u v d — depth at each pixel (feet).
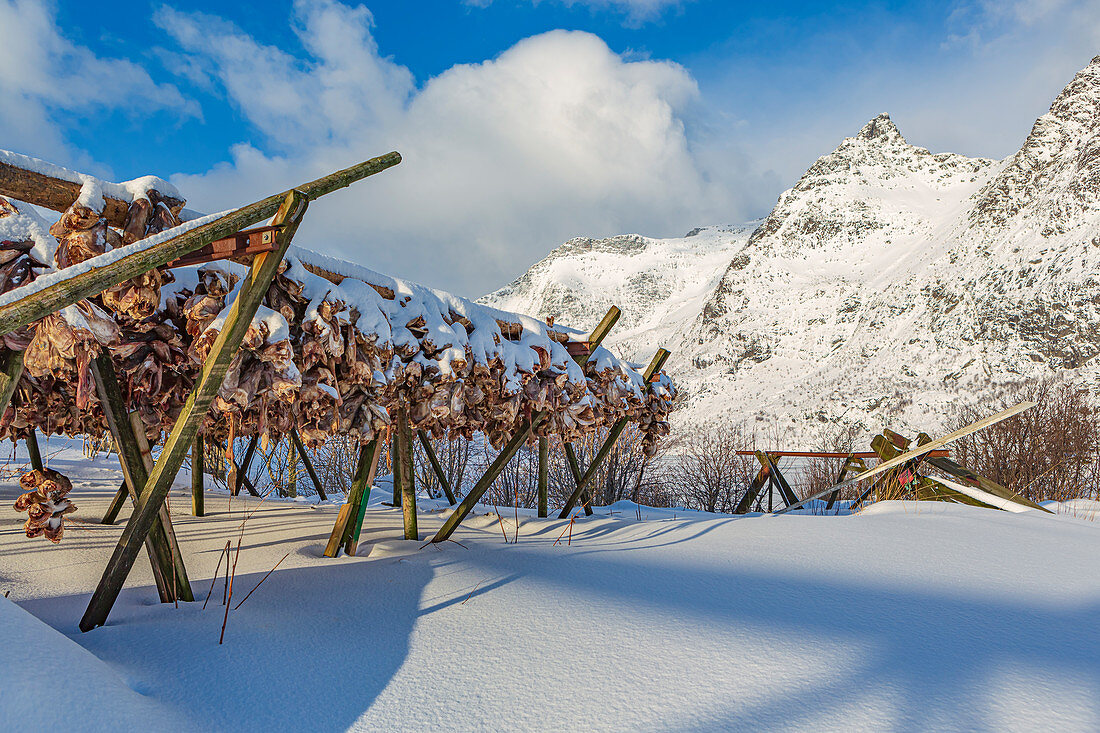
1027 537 12.11
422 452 32.30
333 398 8.42
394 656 5.87
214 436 15.64
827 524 13.20
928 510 16.03
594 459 16.93
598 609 7.25
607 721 4.76
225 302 7.37
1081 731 4.60
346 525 9.93
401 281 10.79
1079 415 35.24
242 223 6.03
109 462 28.40
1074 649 6.20
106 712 4.12
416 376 10.34
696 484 35.99
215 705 4.79
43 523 7.45
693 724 4.71
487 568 9.11
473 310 12.27
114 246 6.55
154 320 8.05
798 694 5.19
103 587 6.11
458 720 4.76
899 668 5.69
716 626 6.71
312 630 6.39
